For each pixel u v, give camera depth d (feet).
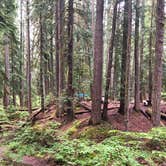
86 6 72.84
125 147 32.65
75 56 73.56
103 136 42.83
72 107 57.11
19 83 93.20
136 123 56.80
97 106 48.88
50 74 84.23
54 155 33.96
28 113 72.28
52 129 42.32
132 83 95.30
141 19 77.46
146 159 29.99
